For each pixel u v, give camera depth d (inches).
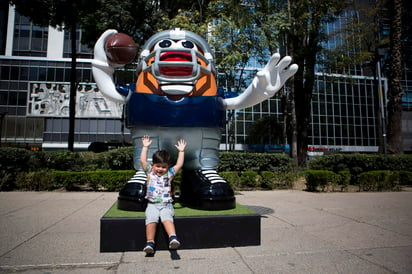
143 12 510.3
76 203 240.8
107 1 483.2
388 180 345.7
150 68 137.2
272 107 1168.8
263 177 358.6
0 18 1181.1
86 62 1151.6
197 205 134.5
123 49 141.6
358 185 371.2
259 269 98.3
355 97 1266.0
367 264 103.9
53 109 1125.1
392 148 459.5
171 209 113.3
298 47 565.9
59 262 104.2
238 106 153.9
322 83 1192.8
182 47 139.9
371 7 676.1
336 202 252.7
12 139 1109.7
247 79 546.6
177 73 132.7
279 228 156.1
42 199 263.0
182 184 156.3
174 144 142.4
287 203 245.8
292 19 471.5
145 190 129.7
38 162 357.7
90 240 131.0
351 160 381.4
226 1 421.4
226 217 120.3
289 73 138.9
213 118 140.1
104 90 148.5
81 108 1126.4
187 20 396.5
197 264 102.0
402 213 201.5
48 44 1165.7
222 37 400.5
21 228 154.1
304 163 606.5
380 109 693.9
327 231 150.4
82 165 396.2
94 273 95.1
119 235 114.1
